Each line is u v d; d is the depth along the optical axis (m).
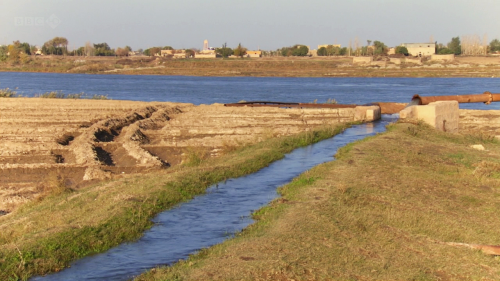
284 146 24.02
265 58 196.25
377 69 150.00
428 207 14.34
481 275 9.82
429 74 137.12
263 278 9.15
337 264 9.84
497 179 18.27
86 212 13.56
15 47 181.88
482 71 141.62
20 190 19.22
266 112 40.78
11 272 9.85
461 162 21.20
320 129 29.02
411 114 31.41
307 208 13.23
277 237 11.07
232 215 13.62
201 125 35.62
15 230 13.02
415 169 18.98
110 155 26.09
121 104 45.59
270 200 15.07
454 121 33.03
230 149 25.00
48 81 107.00
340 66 157.75
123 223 12.45
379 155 20.86
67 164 22.73
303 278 9.21
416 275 9.59
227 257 10.10
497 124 37.44
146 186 15.69
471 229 12.84
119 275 9.91
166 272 9.66
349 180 16.55
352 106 43.06
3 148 27.16
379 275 9.50
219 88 89.94
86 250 11.09
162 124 36.25
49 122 36.41
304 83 108.81
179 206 14.48
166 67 164.50
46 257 10.48
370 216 13.10
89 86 91.88
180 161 25.06
